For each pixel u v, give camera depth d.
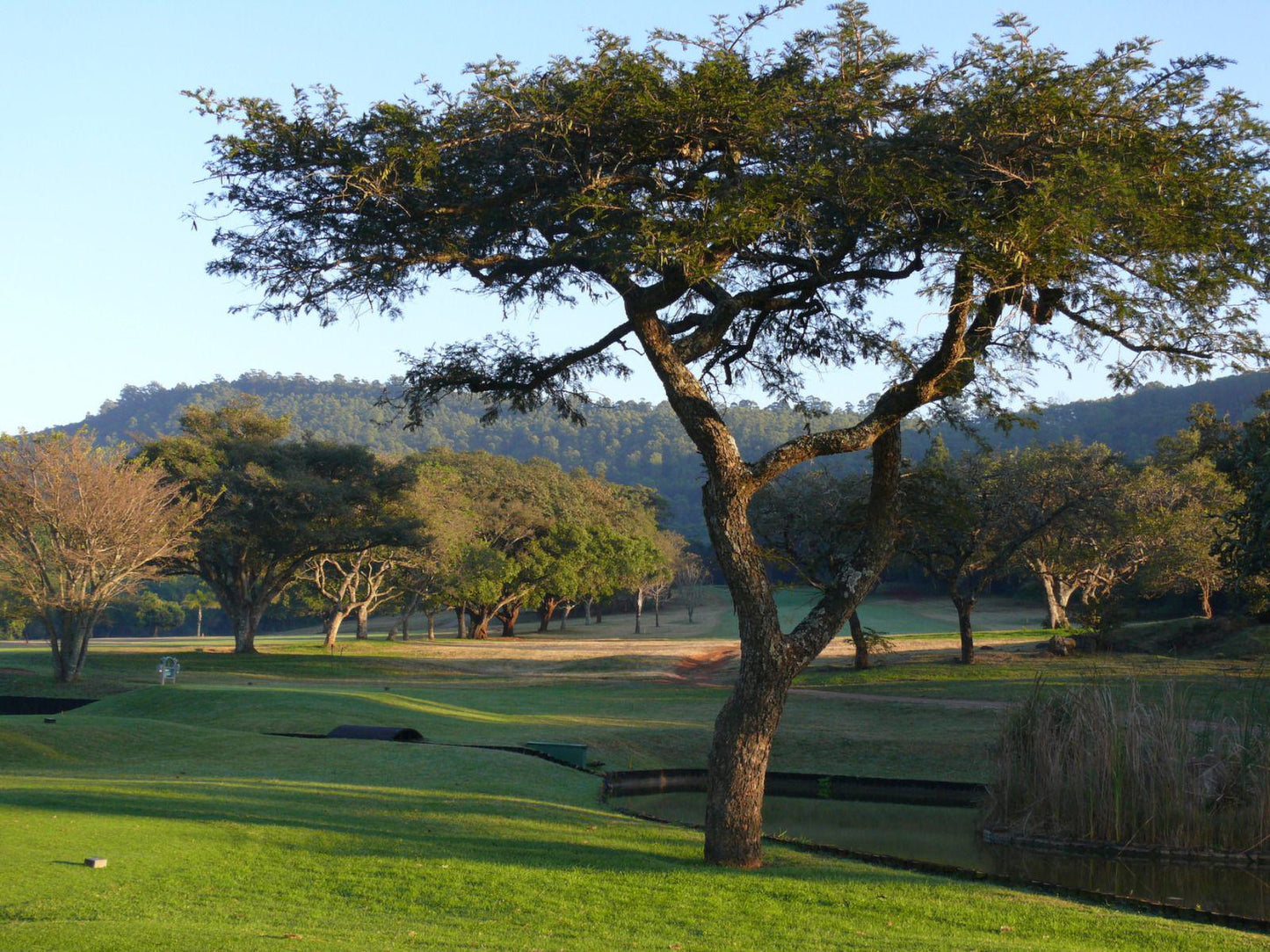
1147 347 11.95
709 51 11.15
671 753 25.61
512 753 21.23
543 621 90.44
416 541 53.88
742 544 11.42
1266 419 30.94
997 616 83.00
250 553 53.66
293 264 12.41
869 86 11.67
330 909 8.37
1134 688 17.33
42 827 10.45
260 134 11.34
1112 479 40.94
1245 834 15.30
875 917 8.99
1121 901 10.70
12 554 38.22
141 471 45.19
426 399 14.59
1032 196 10.22
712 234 10.65
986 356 12.96
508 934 7.75
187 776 16.94
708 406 11.66
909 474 15.33
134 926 7.04
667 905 9.02
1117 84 11.04
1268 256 10.82
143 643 74.00
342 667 48.66
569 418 14.98
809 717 29.77
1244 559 25.48
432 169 11.33
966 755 24.59
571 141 11.49
